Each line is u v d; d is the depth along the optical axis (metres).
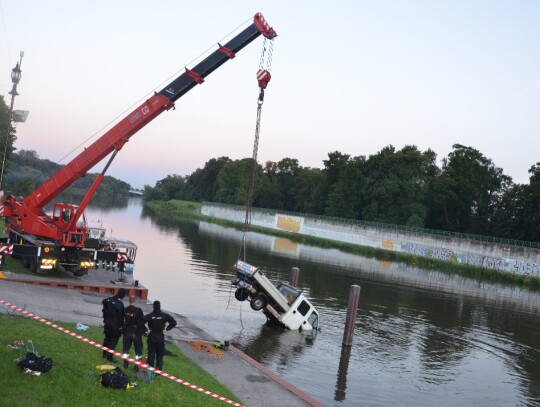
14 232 30.11
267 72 27.12
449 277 66.50
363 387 22.41
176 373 14.75
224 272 49.41
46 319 17.16
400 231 86.25
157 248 65.19
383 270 66.06
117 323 13.64
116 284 28.53
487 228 101.94
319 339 29.31
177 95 27.22
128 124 27.20
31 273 26.83
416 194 102.81
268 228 121.38
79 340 14.98
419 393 22.78
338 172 123.25
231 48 27.03
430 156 111.06
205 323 29.33
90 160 27.31
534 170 88.69
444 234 84.94
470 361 28.98
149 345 13.51
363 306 40.56
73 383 11.22
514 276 66.31
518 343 34.41
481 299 50.88
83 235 26.97
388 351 28.72
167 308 31.53
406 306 42.75
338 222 101.12
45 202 27.86
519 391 24.84
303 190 146.00
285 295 31.78
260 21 27.02
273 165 178.25
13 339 13.02
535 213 84.69
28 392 10.20
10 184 91.12
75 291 25.77
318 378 22.81
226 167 174.38
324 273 56.50
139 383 12.46
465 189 100.06
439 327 36.38
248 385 16.64
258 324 30.91
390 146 110.38
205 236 90.00
